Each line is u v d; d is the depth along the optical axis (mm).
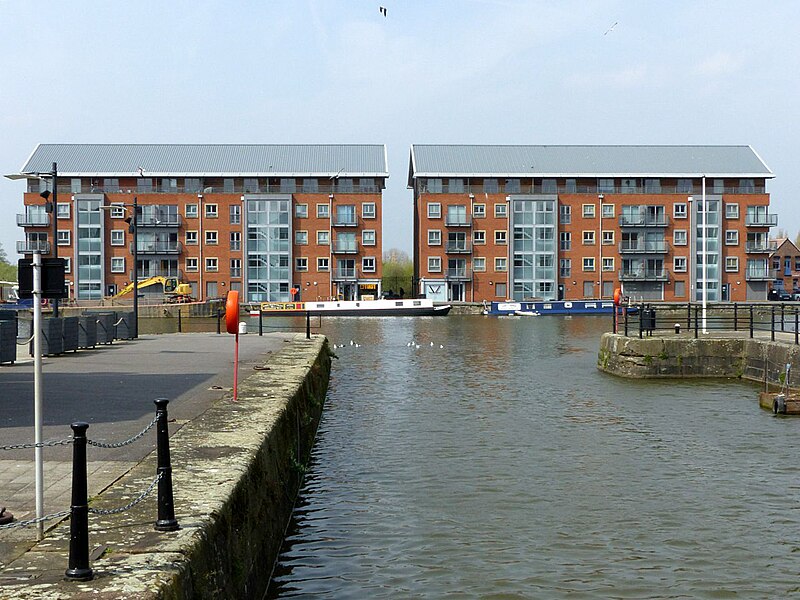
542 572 9695
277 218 89938
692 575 9625
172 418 11828
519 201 91188
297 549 10477
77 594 4898
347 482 13906
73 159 91188
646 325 33094
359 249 91188
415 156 94500
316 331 55250
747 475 14305
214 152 94625
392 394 24859
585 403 22734
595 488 13438
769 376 26203
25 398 14297
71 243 88312
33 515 6750
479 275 91875
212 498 7129
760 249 92250
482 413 21062
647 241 92375
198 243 89688
